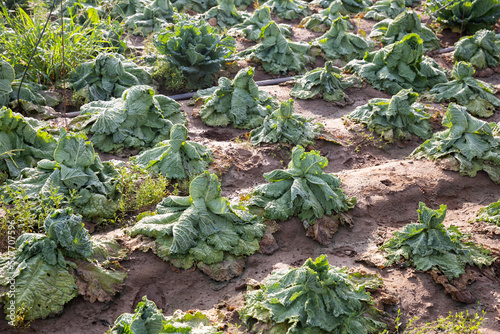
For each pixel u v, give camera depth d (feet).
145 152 21.48
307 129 24.43
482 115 28.22
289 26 39.06
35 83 26.66
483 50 34.14
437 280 15.97
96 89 26.81
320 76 29.27
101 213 17.90
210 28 29.66
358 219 19.53
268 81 31.45
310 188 19.19
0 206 17.49
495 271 16.72
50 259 14.60
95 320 14.55
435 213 16.90
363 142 25.03
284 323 14.01
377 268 16.89
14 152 19.53
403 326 14.71
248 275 16.66
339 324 13.93
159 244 16.49
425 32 36.11
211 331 13.66
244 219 17.61
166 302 15.62
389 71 30.55
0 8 33.91
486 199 21.18
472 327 14.23
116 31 32.73
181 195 20.21
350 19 42.42
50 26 29.07
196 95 28.32
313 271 13.98
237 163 22.40
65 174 17.84
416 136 25.84
